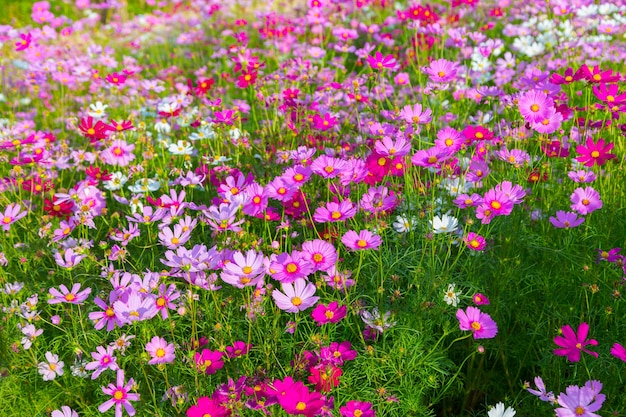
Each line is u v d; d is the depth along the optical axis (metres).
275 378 2.03
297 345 2.11
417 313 2.08
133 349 2.12
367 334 2.11
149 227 2.29
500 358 2.25
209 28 5.18
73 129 3.36
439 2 4.71
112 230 2.37
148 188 2.53
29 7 6.64
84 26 5.72
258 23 4.64
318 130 2.78
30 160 2.61
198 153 2.97
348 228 2.29
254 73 3.03
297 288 2.00
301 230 2.37
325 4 4.04
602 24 3.43
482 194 2.46
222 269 2.06
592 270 2.21
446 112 3.02
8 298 2.30
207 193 2.60
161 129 3.02
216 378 2.07
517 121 2.51
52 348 2.23
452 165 2.37
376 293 2.14
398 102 3.13
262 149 2.77
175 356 2.04
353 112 2.97
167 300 2.02
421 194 2.38
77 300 2.09
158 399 2.06
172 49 4.98
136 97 3.56
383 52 4.11
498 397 2.20
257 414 1.98
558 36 3.40
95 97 3.71
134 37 5.20
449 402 2.22
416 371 2.05
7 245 2.51
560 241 2.34
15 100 3.70
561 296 2.25
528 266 2.28
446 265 2.23
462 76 3.13
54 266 2.42
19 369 2.20
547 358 2.11
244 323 2.15
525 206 2.33
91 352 2.06
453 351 2.22
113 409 2.07
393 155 2.25
